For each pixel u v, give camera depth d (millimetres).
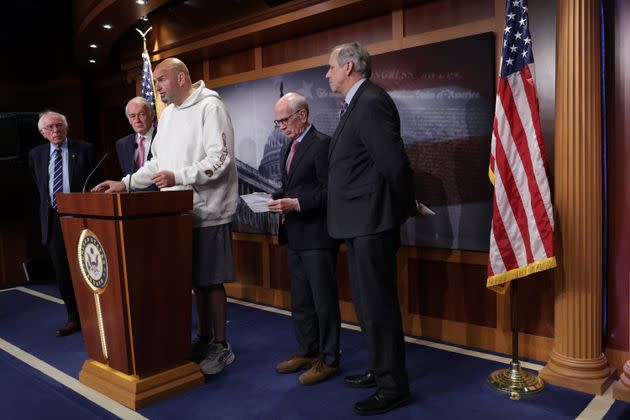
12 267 6500
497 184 2631
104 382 2736
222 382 2859
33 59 6719
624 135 2678
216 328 3074
